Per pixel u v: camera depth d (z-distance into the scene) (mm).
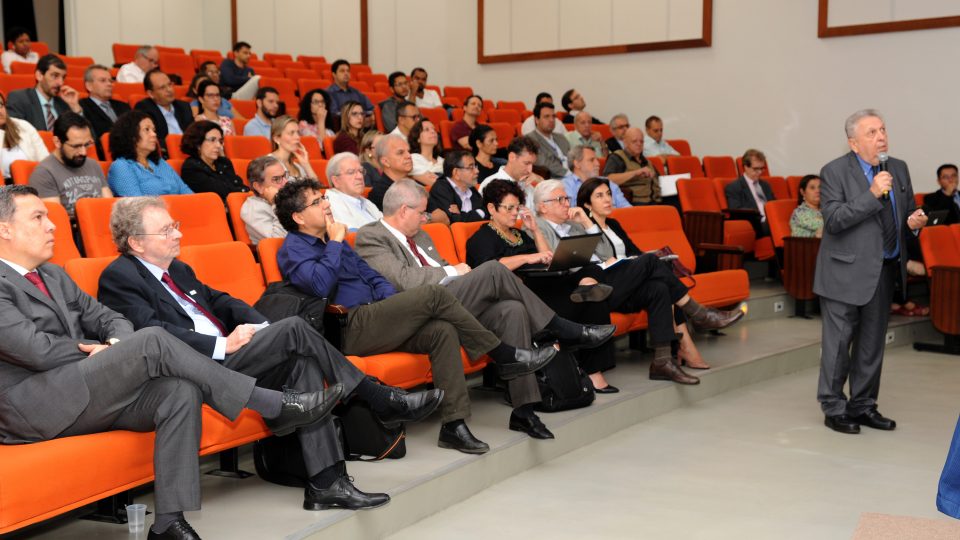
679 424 3832
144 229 2580
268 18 12164
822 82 8281
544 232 4125
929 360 5289
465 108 7789
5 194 2279
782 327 5547
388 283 3395
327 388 2492
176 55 9719
